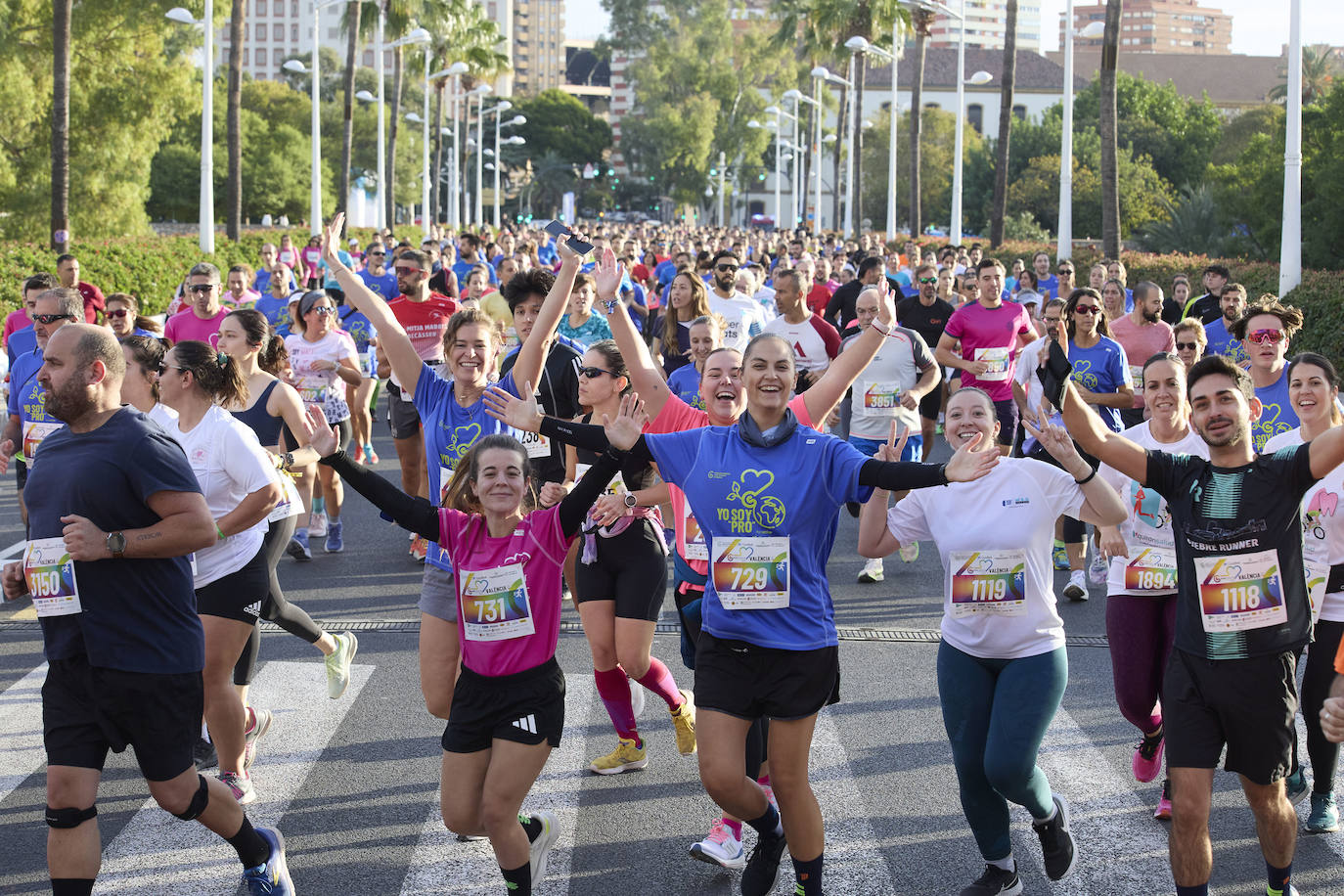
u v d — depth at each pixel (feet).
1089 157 233.96
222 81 216.33
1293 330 21.22
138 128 107.24
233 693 17.42
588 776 18.85
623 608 18.20
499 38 231.09
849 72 220.64
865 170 291.38
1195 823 13.88
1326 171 117.39
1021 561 14.92
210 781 14.28
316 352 33.22
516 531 14.23
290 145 221.66
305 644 24.91
